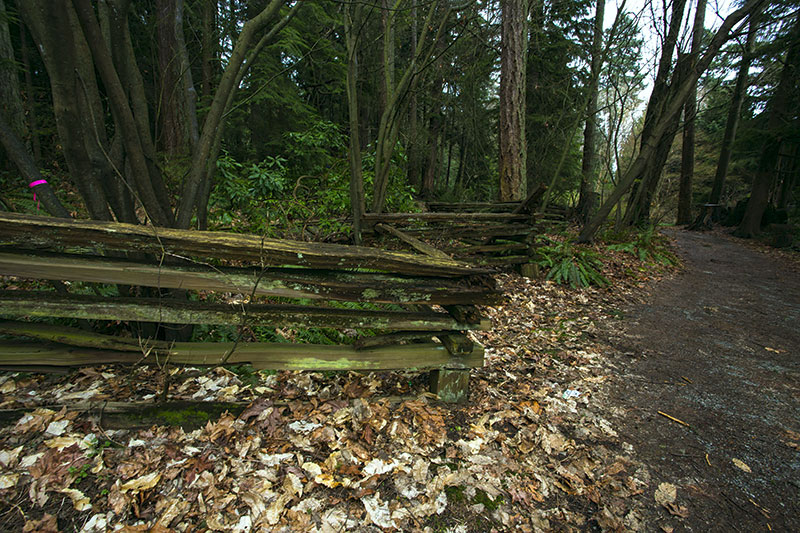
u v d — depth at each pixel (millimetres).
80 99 1897
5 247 1555
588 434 2295
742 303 5594
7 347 1891
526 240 6176
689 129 17656
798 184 17172
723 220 16828
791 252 10523
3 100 6031
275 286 1824
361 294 1924
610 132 9617
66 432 1755
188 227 2486
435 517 1626
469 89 12914
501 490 1806
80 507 1453
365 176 6211
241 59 2387
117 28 1976
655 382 3053
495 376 2922
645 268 7352
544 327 4211
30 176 1965
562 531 1627
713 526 1706
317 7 8438
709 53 7598
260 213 4719
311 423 2055
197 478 1645
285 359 2109
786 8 8641
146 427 1862
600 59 8195
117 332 2488
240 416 2000
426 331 2301
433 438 2072
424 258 1955
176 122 6410
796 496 1915
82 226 1513
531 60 12453
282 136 7832
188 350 2012
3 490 1469
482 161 17875
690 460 2137
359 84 12359
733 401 2809
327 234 4961
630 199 11422
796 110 11961
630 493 1860
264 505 1565
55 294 1735
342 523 1539
